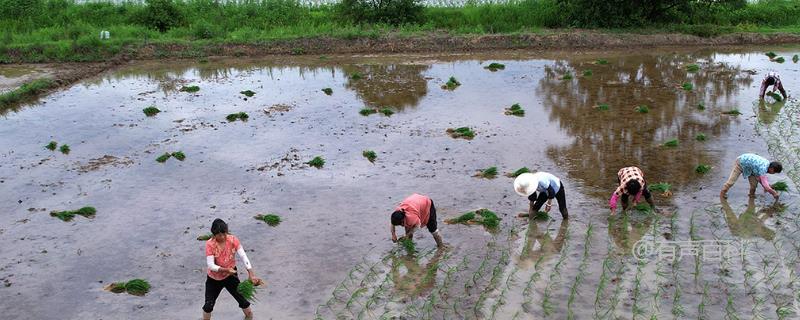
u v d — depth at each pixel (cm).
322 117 1870
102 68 2620
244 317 882
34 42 2808
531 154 1515
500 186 1316
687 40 3119
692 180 1327
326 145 1608
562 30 3216
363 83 2328
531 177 1068
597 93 2127
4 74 2470
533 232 1113
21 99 2084
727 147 1533
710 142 1575
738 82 2266
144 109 1911
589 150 1538
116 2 3622
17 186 1355
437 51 2986
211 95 2148
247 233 1127
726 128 1692
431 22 3275
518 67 2600
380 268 1005
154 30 3133
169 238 1112
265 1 3484
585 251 1023
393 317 879
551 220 1155
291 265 1018
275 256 1047
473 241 1087
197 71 2581
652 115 1839
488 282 961
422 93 2162
